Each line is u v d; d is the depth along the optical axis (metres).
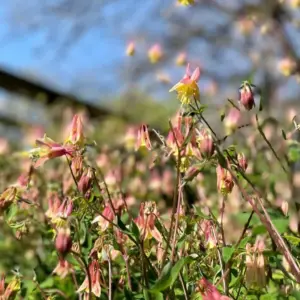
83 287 0.47
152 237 0.49
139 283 0.49
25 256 0.63
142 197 0.72
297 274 0.41
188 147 0.45
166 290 0.44
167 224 0.57
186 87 0.45
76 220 0.48
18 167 0.70
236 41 2.20
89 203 0.46
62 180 0.63
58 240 0.41
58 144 0.48
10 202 0.52
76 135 0.49
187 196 0.63
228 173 0.46
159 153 0.56
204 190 0.67
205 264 0.49
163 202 0.74
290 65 0.96
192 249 0.50
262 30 1.63
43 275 0.58
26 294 0.53
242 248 0.45
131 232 0.46
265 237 0.54
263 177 0.62
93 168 0.48
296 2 1.11
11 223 0.60
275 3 1.73
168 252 0.49
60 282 0.55
